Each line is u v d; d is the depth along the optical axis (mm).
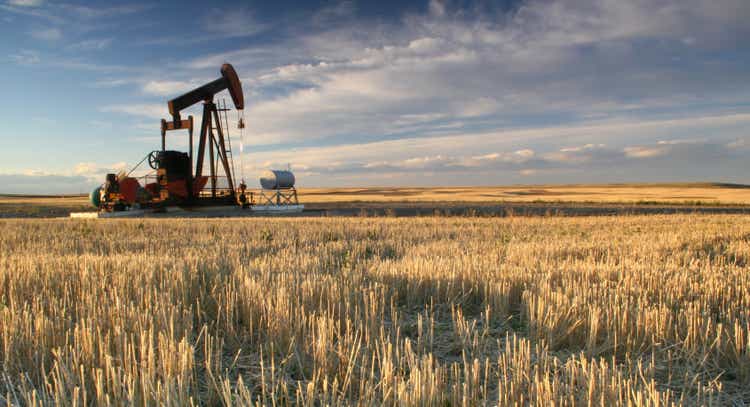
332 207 39125
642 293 5504
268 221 18734
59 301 5051
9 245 11352
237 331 4434
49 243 11734
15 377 3436
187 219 20391
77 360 3209
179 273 6043
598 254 9461
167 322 4246
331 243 11336
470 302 5766
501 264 7500
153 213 31250
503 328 4789
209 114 33438
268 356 3949
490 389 3262
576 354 4012
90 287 5750
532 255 8789
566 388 2967
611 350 4055
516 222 18672
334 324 4480
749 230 14734
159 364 3293
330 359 3580
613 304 4801
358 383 3299
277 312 4375
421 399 2727
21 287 5637
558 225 17203
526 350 3408
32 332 3945
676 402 3094
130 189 31297
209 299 5375
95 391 3104
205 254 9062
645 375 3527
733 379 3572
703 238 12289
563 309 4527
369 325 4438
